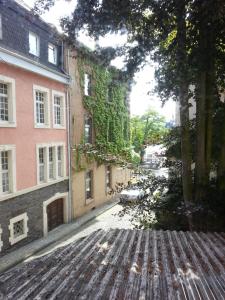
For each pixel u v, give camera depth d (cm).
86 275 464
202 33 917
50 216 1966
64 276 459
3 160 1545
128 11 788
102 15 802
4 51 1442
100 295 388
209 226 1027
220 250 669
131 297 387
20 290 404
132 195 1983
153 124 3991
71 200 2169
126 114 3170
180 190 1230
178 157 1293
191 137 1216
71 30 838
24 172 1658
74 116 2192
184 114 1063
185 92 1011
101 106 2592
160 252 636
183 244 722
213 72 1005
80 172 2305
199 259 591
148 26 882
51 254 595
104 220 2259
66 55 2033
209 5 739
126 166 1290
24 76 1639
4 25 1473
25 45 1622
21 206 1636
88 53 917
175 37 912
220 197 1095
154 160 1449
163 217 1214
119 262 541
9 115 1559
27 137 1678
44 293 390
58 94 1986
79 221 2177
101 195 2695
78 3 802
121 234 812
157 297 392
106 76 2636
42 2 805
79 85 2252
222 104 1128
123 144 3036
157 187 1238
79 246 664
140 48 913
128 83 991
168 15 844
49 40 1858
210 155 1107
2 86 1528
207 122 1083
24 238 1658
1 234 1492
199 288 428
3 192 1540
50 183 1900
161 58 964
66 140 2100
